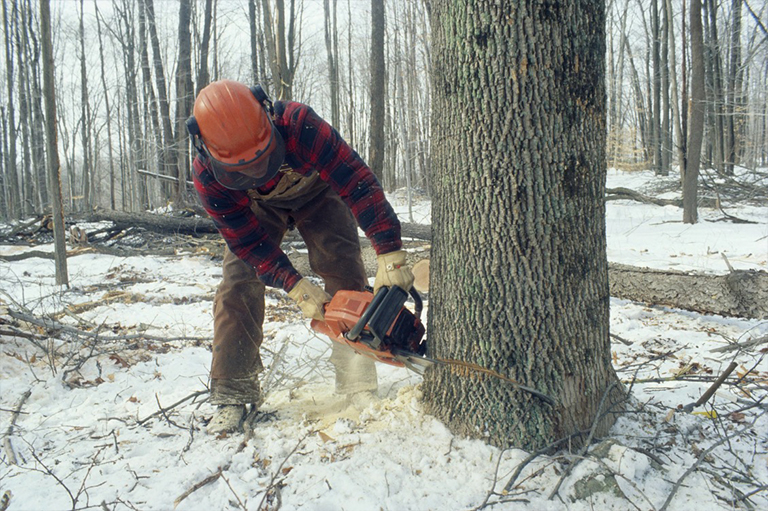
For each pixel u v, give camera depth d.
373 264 7.29
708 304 4.63
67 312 4.59
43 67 6.24
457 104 2.12
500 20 1.99
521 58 1.99
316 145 2.12
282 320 4.88
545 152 2.03
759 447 2.18
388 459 2.04
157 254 9.26
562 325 2.09
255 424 2.55
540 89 2.00
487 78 2.03
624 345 3.96
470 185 2.11
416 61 23.16
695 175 11.75
